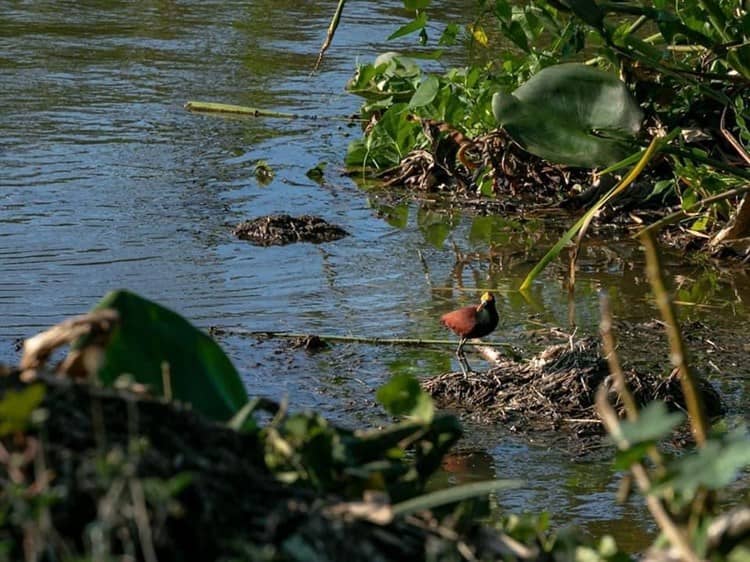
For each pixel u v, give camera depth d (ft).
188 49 79.92
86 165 54.49
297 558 11.57
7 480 11.53
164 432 12.13
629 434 11.38
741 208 44.83
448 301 40.01
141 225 46.47
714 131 48.52
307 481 13.21
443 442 14.38
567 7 42.09
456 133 53.72
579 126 42.63
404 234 47.62
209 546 11.57
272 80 73.10
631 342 36.29
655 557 12.16
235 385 15.01
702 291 41.78
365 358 34.68
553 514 25.38
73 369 13.24
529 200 52.54
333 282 41.32
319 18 90.53
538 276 43.01
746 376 33.99
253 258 43.34
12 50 77.05
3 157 54.85
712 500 12.66
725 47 42.04
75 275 40.42
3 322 35.83
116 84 70.18
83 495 11.32
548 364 32.89
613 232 48.39
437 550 12.12
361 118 62.18
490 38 82.07
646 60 42.73
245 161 57.16
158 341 14.76
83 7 92.12
